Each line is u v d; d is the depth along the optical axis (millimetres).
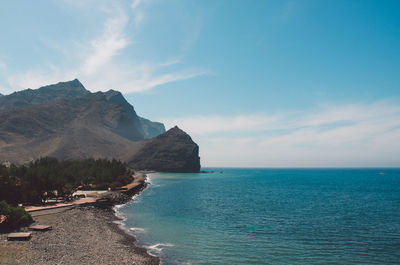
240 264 28141
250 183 174875
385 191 122062
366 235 41344
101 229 39406
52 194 57375
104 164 126625
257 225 47406
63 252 27359
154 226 44438
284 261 29375
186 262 28156
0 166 77188
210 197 91438
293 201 84375
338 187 145250
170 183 160000
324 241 37656
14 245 27656
